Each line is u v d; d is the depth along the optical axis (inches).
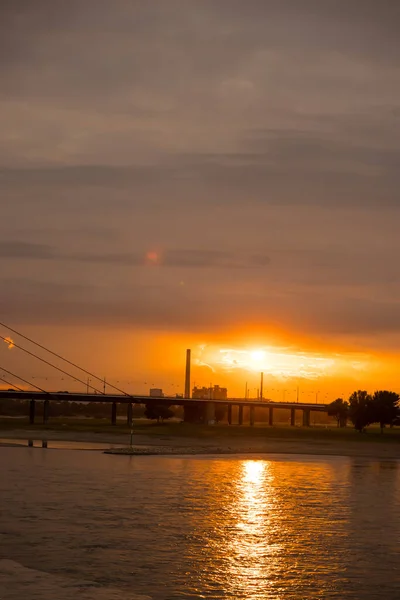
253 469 4306.1
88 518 2301.9
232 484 3393.2
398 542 2028.8
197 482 3415.4
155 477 3558.1
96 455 4921.3
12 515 2326.5
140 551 1854.1
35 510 2429.9
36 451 5191.9
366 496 3043.8
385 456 5989.2
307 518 2431.1
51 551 1834.4
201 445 6653.5
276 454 5861.2
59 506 2524.6
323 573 1678.2
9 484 3107.8
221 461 4867.1
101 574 1625.2
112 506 2556.6
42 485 3100.4
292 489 3270.2
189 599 1459.2
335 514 2529.5
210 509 2568.9
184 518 2358.5
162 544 1945.1
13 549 1849.2
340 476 3966.5
